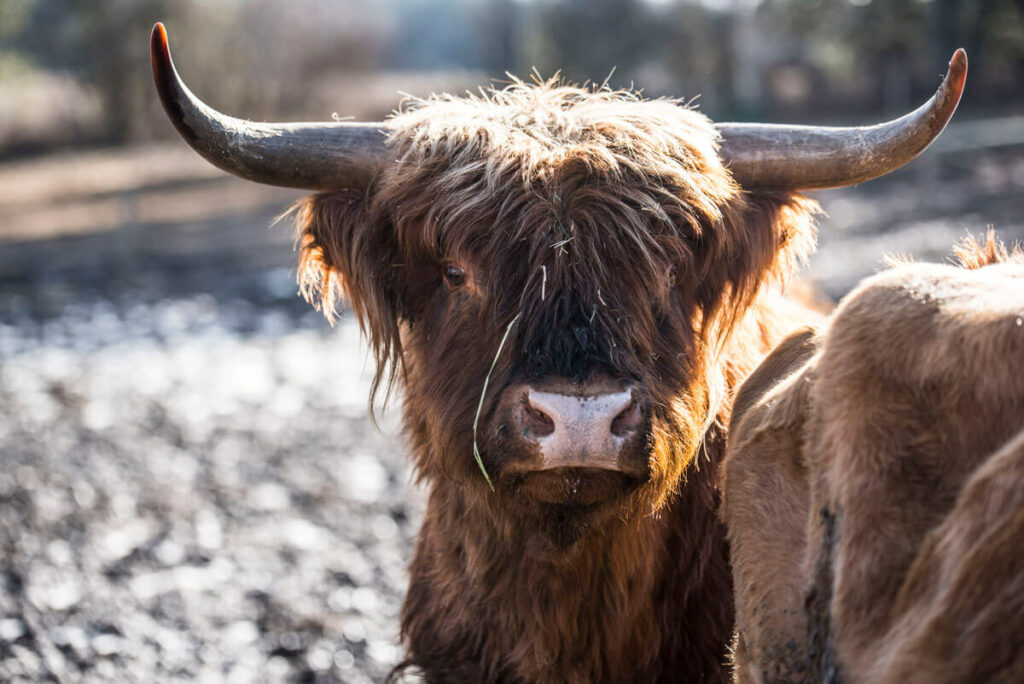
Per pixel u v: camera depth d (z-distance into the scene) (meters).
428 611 3.36
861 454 1.89
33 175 28.86
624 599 2.95
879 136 2.83
